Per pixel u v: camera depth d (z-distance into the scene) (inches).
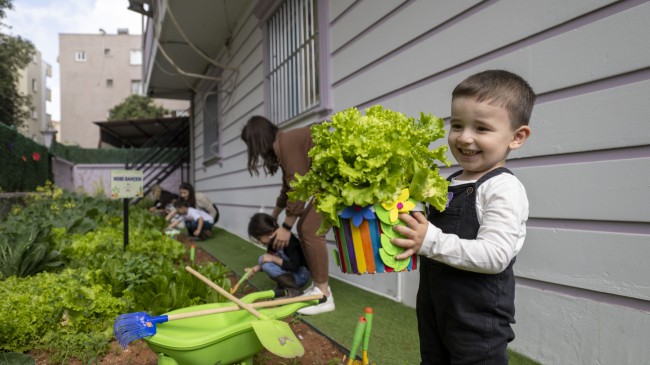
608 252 76.2
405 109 127.7
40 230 149.5
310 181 54.1
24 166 348.8
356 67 150.1
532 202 90.4
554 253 85.8
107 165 666.2
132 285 110.7
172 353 68.3
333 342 100.1
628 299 73.6
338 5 159.8
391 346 97.9
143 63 479.8
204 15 285.7
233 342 71.6
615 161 75.2
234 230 317.7
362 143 49.3
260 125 123.3
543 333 88.0
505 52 95.7
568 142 82.7
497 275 50.7
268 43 237.3
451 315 52.0
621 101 74.1
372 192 47.7
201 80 421.1
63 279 111.1
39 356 94.5
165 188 631.2
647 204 70.4
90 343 95.1
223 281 122.4
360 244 50.4
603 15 76.8
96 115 1465.3
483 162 50.4
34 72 1592.0
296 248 138.1
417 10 121.3
